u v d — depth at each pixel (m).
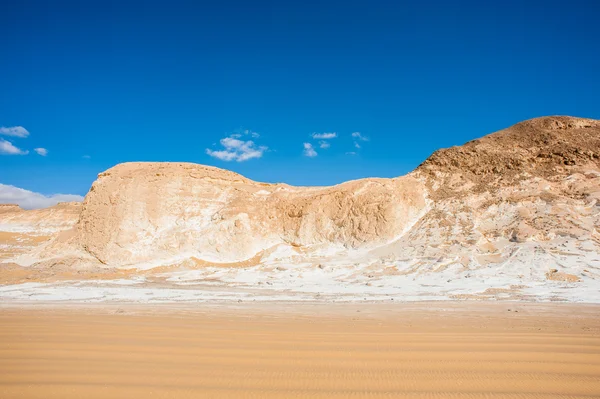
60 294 26.70
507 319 16.66
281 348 10.30
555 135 49.19
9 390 7.34
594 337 12.02
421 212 43.53
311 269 36.97
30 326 13.52
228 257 42.62
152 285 32.69
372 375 8.11
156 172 48.16
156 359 9.28
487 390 7.31
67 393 7.18
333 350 10.10
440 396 6.99
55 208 106.56
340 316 17.34
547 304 22.00
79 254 43.44
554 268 30.91
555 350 10.18
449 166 48.88
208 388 7.36
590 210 38.09
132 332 12.43
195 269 39.97
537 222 37.25
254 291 29.05
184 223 45.62
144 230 44.22
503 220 39.00
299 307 20.70
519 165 46.31
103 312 18.05
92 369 8.55
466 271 32.06
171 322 14.64
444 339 11.53
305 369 8.52
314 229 44.66
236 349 10.19
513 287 27.78
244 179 52.19
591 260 31.53
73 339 11.37
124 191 46.00
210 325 13.98
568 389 7.39
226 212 46.03
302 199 47.62
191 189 48.25
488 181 45.53
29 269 39.78
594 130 49.81
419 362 9.05
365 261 37.44
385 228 41.78
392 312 18.89
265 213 46.97
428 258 35.50
